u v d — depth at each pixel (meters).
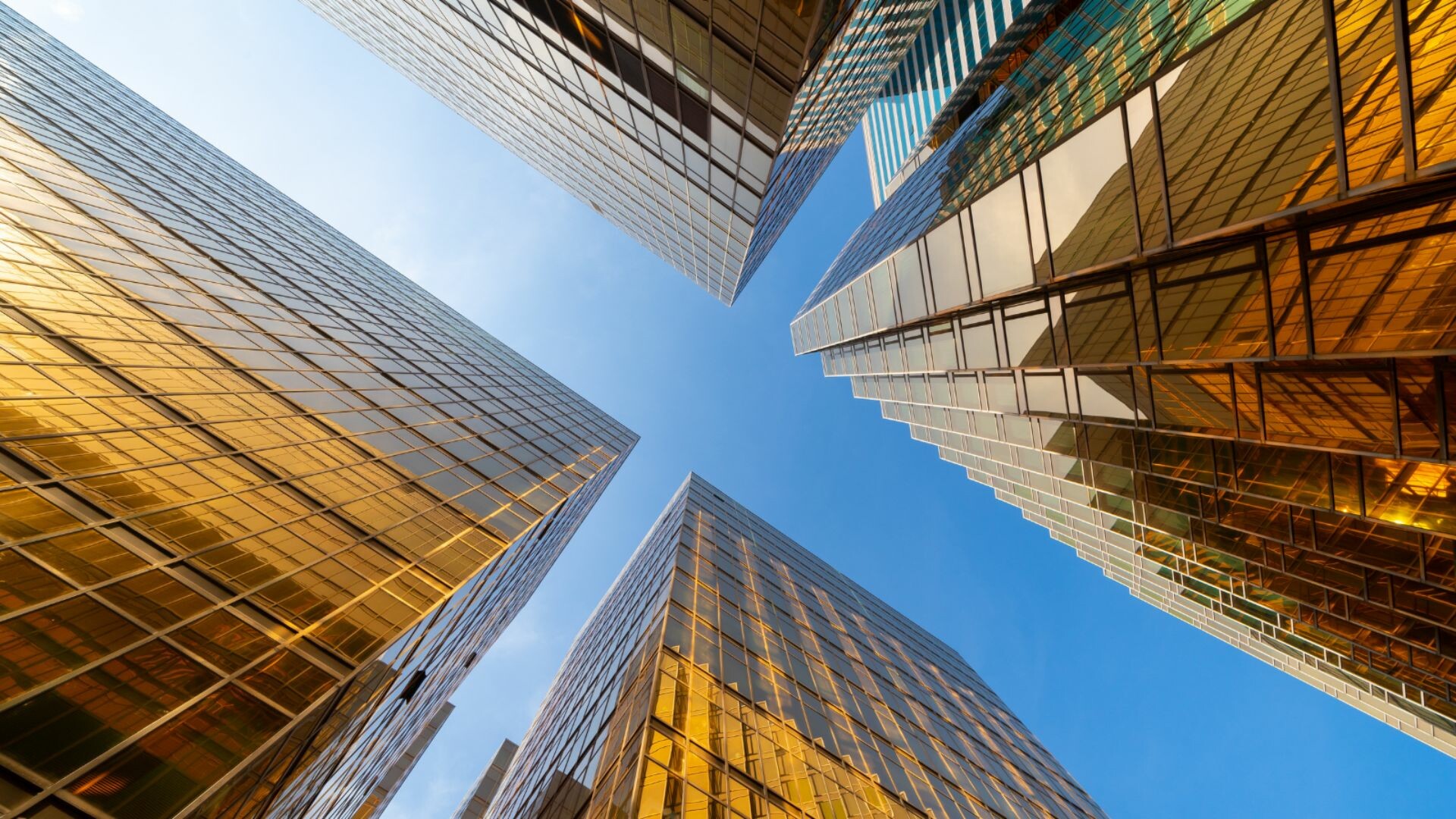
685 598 25.39
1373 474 18.08
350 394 23.69
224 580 12.22
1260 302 12.17
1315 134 9.49
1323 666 37.84
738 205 25.45
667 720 16.55
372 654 12.88
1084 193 15.59
